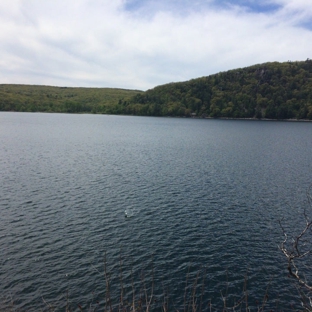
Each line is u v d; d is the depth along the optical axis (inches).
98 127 5570.9
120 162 2229.3
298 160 2482.8
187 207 1296.8
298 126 6835.6
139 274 796.0
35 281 753.6
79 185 1573.6
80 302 689.6
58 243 941.2
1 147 2706.7
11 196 1358.3
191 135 4532.5
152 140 3777.1
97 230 1042.1
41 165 2018.9
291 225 1135.0
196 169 2046.0
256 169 2090.3
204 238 1008.9
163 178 1771.7
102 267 821.2
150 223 1115.3
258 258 893.2
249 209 1295.5
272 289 754.2
